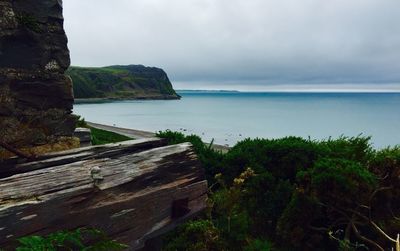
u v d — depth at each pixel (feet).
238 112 556.51
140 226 13.19
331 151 34.60
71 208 11.05
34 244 8.92
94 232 11.09
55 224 10.58
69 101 16.62
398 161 26.81
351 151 33.32
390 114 548.72
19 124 14.49
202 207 16.66
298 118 439.22
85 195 11.53
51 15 15.65
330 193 25.85
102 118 379.55
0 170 12.32
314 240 26.30
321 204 26.14
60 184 11.36
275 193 29.76
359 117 474.08
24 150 14.51
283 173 33.27
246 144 38.55
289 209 26.89
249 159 34.42
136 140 16.75
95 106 654.94
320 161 28.04
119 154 15.15
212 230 23.45
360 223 25.43
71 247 10.70
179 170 15.72
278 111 605.73
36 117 15.17
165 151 15.78
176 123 330.75
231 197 26.99
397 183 26.35
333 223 26.32
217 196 27.50
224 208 26.68
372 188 25.57
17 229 9.68
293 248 26.76
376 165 28.53
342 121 400.67
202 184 16.69
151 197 13.67
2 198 10.02
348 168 25.93
